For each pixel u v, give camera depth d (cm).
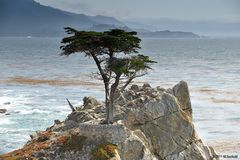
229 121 9181
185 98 5234
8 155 4688
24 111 9956
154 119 4862
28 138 7675
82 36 4438
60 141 4606
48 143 4688
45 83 14738
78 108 5888
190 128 4916
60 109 10194
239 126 8744
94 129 4512
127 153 4425
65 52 4672
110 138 4462
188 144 4828
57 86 13988
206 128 8588
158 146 4734
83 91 12900
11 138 7688
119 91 5412
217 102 11275
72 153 4450
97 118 5131
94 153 4359
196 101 11406
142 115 4862
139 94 5369
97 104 5831
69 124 5188
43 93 12600
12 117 9344
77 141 4534
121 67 4531
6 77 16388
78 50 4581
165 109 4938
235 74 17688
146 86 5744
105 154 4294
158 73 17625
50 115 9538
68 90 13125
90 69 19712
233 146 7338
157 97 5044
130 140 4462
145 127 4803
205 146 4944
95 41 4450
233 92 12912
